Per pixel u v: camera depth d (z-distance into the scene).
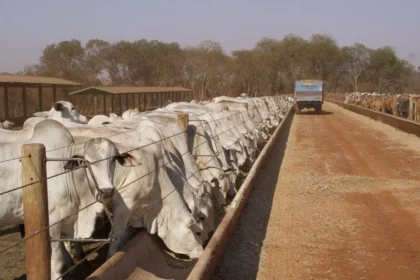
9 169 6.04
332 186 12.48
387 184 12.71
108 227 8.59
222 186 9.68
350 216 9.85
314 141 21.81
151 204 6.87
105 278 5.51
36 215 4.19
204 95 61.31
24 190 4.18
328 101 72.75
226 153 11.79
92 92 31.81
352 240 8.46
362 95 50.69
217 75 65.44
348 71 87.19
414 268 7.29
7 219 6.12
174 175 7.47
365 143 20.95
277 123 25.89
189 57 63.97
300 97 41.62
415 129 22.67
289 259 7.59
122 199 6.54
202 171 9.71
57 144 6.39
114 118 12.09
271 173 14.07
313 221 9.51
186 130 9.10
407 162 15.92
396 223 9.41
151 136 7.59
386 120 29.17
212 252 6.66
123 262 6.00
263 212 10.02
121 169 6.51
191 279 5.63
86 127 8.41
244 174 13.44
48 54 58.72
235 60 69.75
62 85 33.66
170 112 11.89
